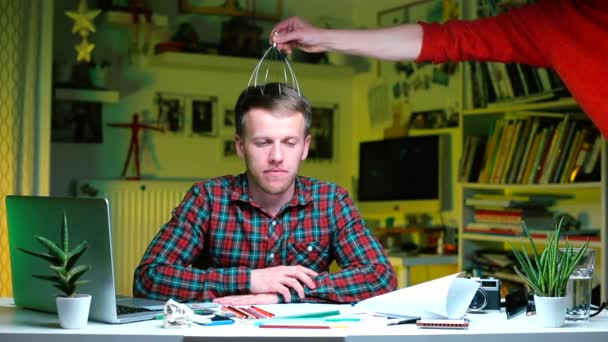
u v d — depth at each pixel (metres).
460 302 1.73
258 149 2.03
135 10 5.00
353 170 5.92
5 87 3.85
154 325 1.62
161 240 2.18
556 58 2.35
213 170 5.46
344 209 2.25
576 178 3.82
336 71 5.73
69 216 1.70
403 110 5.45
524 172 4.07
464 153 4.41
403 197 5.08
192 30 5.31
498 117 4.41
